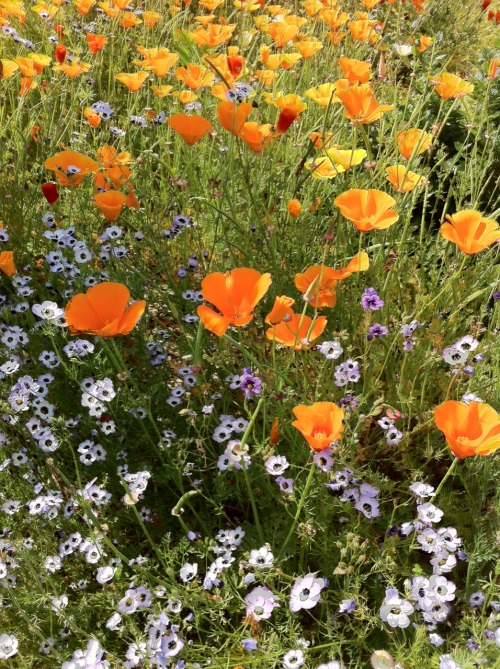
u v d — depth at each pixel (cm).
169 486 79
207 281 62
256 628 65
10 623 71
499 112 127
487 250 101
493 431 58
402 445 79
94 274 91
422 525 68
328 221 103
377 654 52
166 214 108
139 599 63
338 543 64
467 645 64
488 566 76
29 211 101
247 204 103
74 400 84
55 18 157
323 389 78
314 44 107
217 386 85
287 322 67
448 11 179
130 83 101
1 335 85
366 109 84
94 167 86
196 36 111
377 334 76
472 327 86
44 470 77
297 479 75
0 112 117
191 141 86
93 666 60
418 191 100
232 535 70
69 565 73
